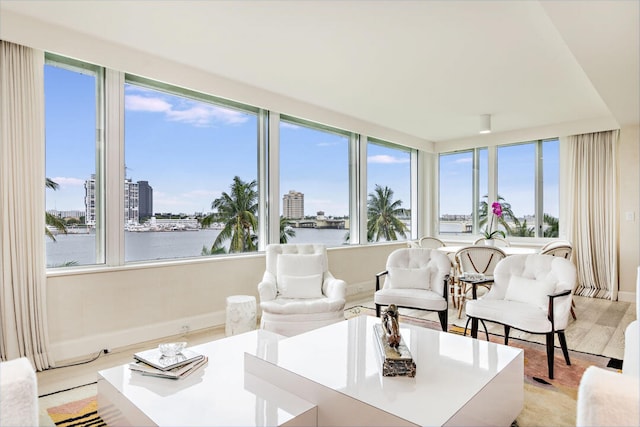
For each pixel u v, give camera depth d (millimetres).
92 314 3160
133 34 3025
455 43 3135
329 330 2596
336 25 2857
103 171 3375
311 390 1764
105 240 3348
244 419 1559
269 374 1967
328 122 5145
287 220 5055
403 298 3572
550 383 2586
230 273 4121
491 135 6562
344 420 1636
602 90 3711
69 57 2998
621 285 5262
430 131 6422
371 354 2117
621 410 605
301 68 3707
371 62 3543
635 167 5172
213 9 2648
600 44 2707
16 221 2781
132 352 3189
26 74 2848
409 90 4340
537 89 4277
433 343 2324
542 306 2941
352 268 5668
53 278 2975
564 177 5852
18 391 742
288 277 3668
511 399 2023
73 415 2156
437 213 7438
